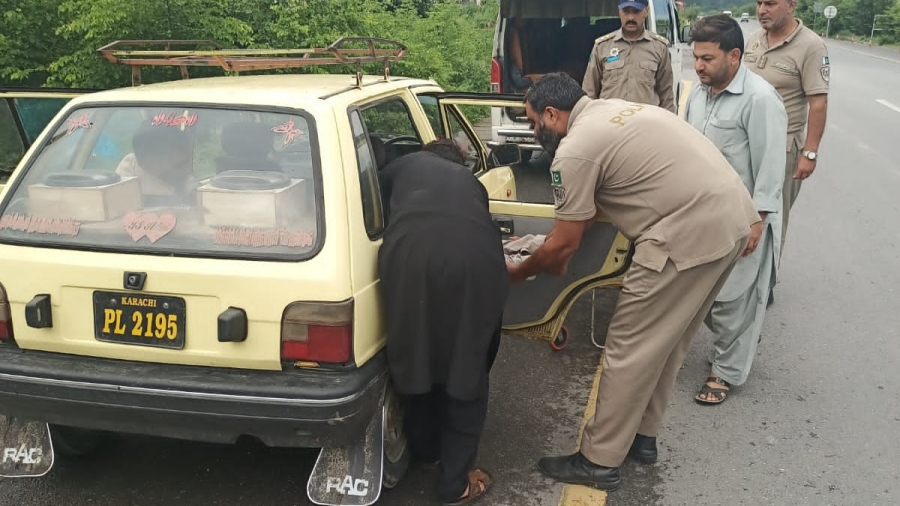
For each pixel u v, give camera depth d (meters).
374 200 3.03
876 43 40.62
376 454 2.90
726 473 3.49
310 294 2.62
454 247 2.80
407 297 2.80
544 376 4.47
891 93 18.69
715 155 3.16
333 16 8.81
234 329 2.62
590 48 9.12
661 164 3.02
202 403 2.64
